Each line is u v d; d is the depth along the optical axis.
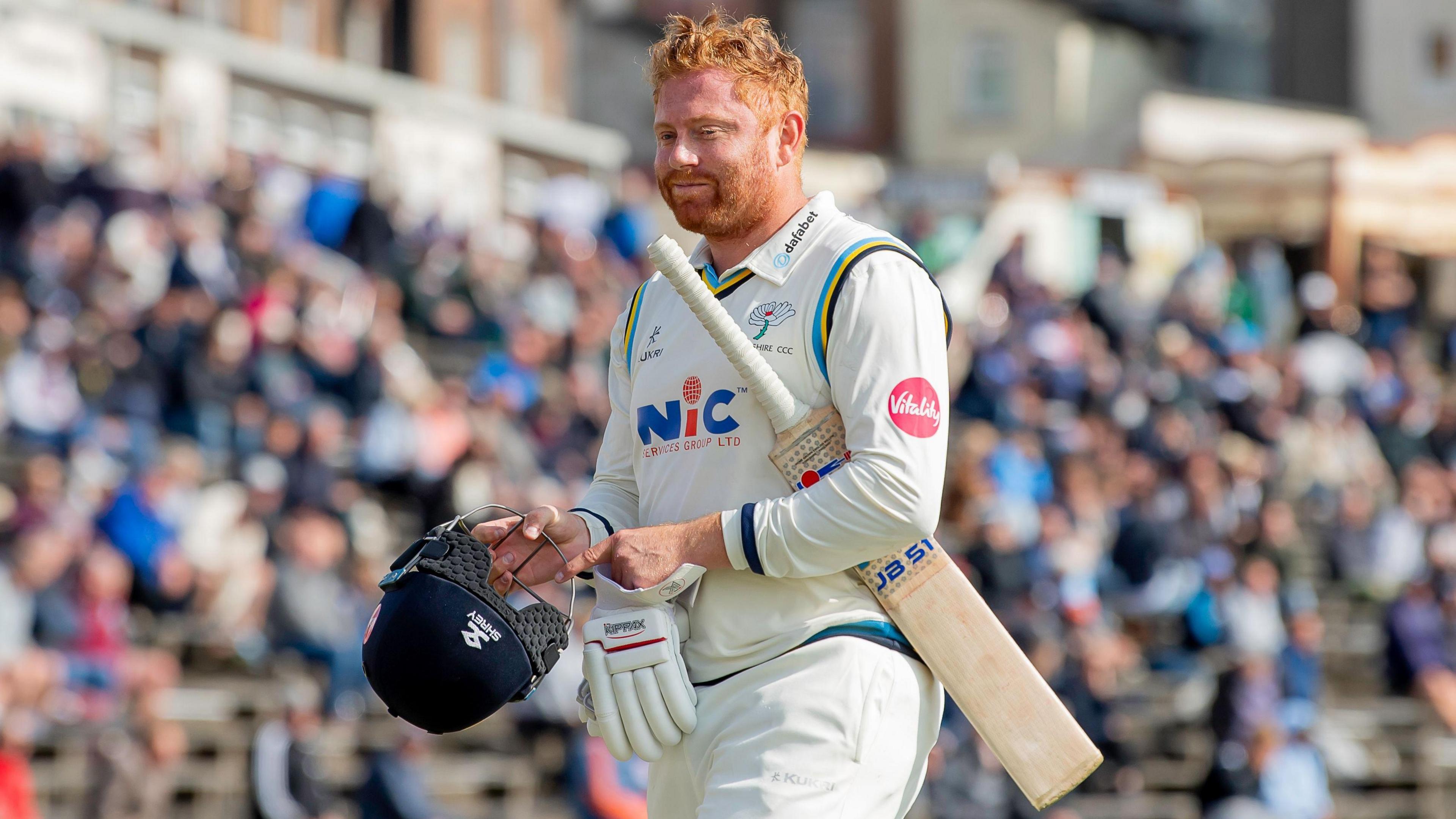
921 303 10.43
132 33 66.12
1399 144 95.19
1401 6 127.06
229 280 45.88
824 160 103.06
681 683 10.54
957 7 122.25
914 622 10.65
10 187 44.12
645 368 11.17
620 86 123.50
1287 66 132.38
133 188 46.50
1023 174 79.06
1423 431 63.94
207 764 36.03
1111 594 46.75
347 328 46.97
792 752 10.37
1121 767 41.66
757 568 10.30
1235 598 46.41
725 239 10.95
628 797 36.12
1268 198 95.19
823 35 124.88
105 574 33.41
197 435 41.94
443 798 37.78
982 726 10.59
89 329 42.44
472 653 10.26
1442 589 49.78
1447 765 47.69
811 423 10.45
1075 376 56.75
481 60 111.12
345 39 102.81
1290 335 76.00
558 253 56.34
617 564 10.47
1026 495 48.78
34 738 30.94
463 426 45.22
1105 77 123.75
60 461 38.72
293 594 36.44
